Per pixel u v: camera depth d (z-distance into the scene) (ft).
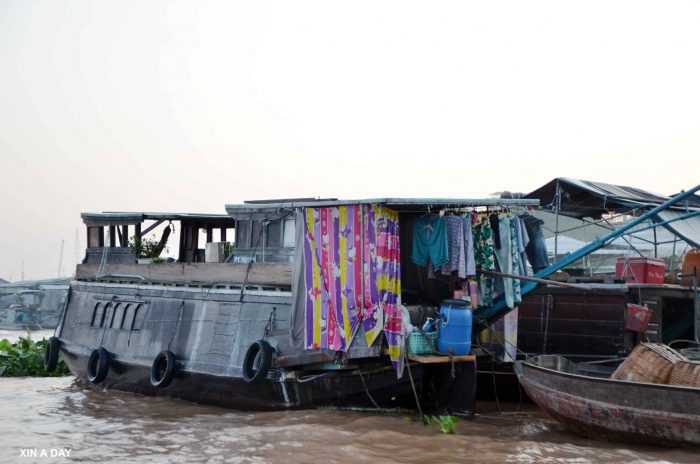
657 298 43.52
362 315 34.47
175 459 28.40
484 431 33.78
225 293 41.88
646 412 29.43
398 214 35.45
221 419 36.86
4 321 159.22
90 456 29.22
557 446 30.53
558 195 53.06
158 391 44.50
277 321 38.50
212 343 41.34
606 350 43.11
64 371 60.08
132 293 49.14
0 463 28.17
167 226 56.80
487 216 37.76
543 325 45.68
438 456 28.58
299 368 36.29
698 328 42.86
